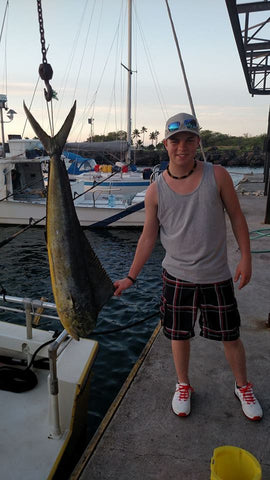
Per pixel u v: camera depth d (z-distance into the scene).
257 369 2.86
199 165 1.99
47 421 2.89
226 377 2.78
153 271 10.45
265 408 2.42
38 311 3.51
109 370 5.26
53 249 1.59
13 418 2.92
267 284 4.72
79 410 2.92
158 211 2.09
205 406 2.46
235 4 6.37
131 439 2.18
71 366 2.93
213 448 2.10
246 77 12.30
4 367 3.28
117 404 2.51
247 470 1.74
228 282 2.12
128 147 20.56
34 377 3.26
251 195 12.89
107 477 1.93
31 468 2.47
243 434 2.20
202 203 1.96
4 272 10.20
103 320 7.17
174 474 1.94
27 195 17.36
